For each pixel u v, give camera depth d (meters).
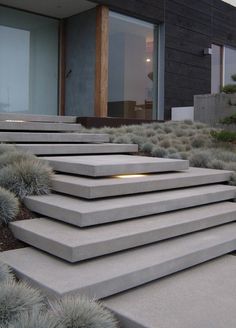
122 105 10.69
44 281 2.54
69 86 10.76
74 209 3.28
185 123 9.68
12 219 3.49
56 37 10.78
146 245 3.37
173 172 5.04
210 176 5.01
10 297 2.23
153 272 2.92
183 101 12.27
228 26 14.36
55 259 2.95
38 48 10.43
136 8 10.56
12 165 4.05
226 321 2.38
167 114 11.70
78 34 10.45
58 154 5.35
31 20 10.27
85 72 10.27
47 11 10.23
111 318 2.34
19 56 10.05
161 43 11.60
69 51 10.72
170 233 3.51
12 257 2.98
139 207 3.61
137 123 9.57
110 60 10.30
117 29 10.50
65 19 10.80
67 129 7.07
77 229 3.22
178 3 11.95
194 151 7.00
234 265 3.42
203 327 2.30
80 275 2.65
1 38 9.71
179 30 12.04
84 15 10.23
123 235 3.11
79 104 10.46
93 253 2.90
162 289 2.84
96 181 3.90
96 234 3.09
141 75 11.23
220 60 14.43
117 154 6.01
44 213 3.57
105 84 9.91
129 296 2.70
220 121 8.75
